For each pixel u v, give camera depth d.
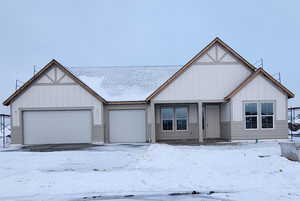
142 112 21.14
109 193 7.18
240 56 20.02
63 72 20.31
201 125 19.83
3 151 16.73
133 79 23.66
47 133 20.31
